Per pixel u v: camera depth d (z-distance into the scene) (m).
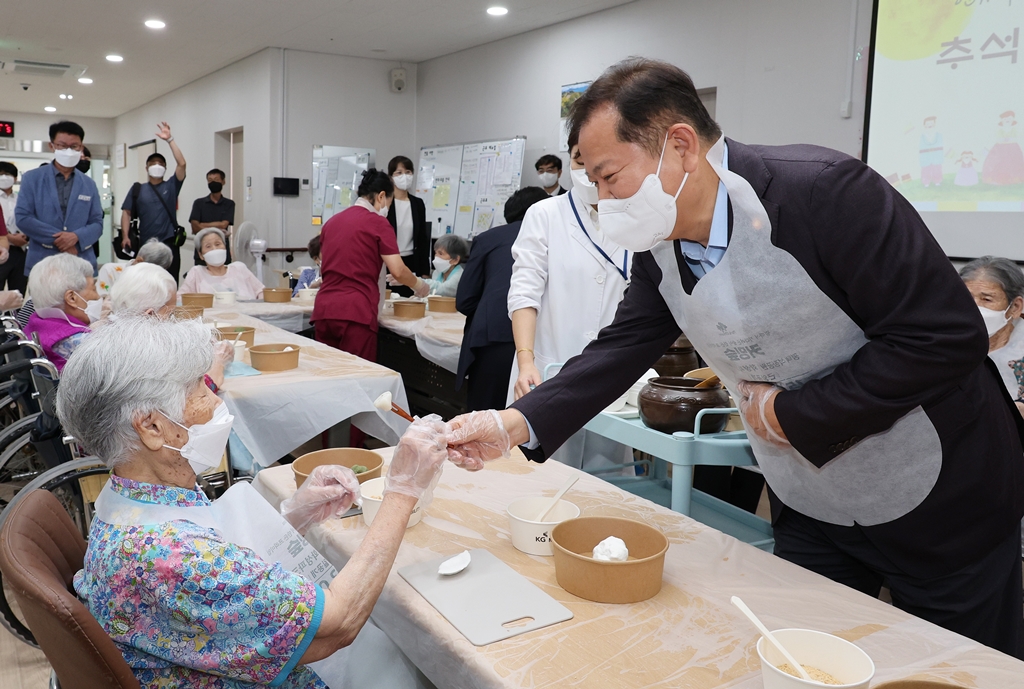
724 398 1.71
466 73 7.81
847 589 1.18
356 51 8.01
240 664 0.95
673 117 1.14
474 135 7.79
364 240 4.05
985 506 1.32
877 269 1.13
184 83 10.43
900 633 1.05
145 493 1.03
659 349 1.50
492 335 3.18
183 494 1.05
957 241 4.00
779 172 1.19
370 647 1.39
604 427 1.86
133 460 1.04
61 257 2.79
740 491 2.76
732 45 5.19
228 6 6.41
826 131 4.65
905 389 1.13
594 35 6.29
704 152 1.18
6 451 2.43
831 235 1.15
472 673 0.97
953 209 4.00
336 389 2.69
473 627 1.05
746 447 1.66
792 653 0.91
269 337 3.61
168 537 0.96
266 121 8.09
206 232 5.28
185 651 0.95
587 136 1.18
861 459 1.32
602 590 1.12
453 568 1.20
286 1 6.20
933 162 4.05
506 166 7.18
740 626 1.07
